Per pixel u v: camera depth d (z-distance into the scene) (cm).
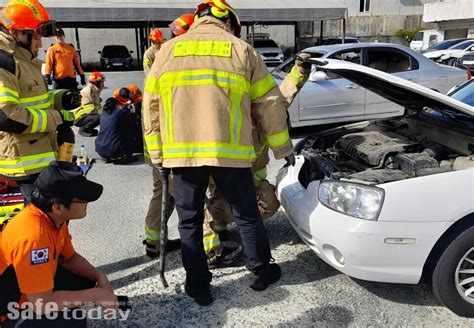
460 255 240
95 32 2727
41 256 196
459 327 249
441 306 269
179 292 291
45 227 201
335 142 358
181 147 246
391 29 3084
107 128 575
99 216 424
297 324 256
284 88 315
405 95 307
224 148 244
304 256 330
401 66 725
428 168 267
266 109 255
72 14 1584
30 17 249
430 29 3020
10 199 310
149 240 333
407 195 238
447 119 324
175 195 265
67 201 200
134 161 609
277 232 372
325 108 695
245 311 269
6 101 238
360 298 278
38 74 270
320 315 262
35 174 269
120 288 299
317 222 259
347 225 244
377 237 238
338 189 256
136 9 1627
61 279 237
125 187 505
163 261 288
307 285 293
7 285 204
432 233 238
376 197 239
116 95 588
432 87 730
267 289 290
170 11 1655
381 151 299
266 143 306
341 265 254
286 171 333
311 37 2842
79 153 651
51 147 279
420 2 3131
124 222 409
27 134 263
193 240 268
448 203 238
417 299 276
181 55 246
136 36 2658
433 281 249
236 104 245
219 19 258
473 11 2455
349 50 702
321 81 689
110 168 580
